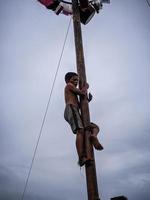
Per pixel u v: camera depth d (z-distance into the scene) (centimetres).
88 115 343
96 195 309
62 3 470
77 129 333
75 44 379
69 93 355
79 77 360
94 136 329
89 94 359
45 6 472
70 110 341
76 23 394
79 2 421
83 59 370
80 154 320
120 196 296
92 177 316
